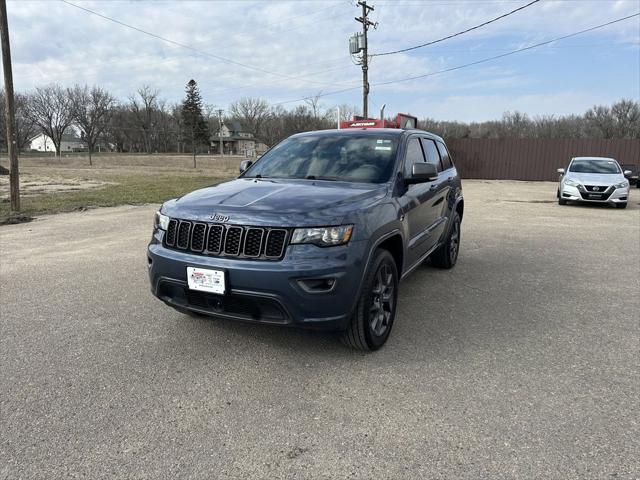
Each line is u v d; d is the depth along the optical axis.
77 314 4.46
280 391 3.05
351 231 3.17
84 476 2.27
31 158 66.69
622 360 3.54
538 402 2.93
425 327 4.17
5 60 11.34
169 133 100.75
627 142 24.97
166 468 2.32
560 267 6.46
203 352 3.62
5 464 2.35
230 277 3.11
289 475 2.27
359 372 3.31
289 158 4.68
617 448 2.47
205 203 3.48
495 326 4.21
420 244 4.68
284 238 3.08
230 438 2.56
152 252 3.54
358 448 2.48
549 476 2.26
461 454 2.42
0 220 10.10
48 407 2.86
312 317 3.09
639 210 13.58
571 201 14.38
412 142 4.86
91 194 15.92
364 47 28.92
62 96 76.19
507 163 26.81
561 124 82.75
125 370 3.34
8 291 5.18
